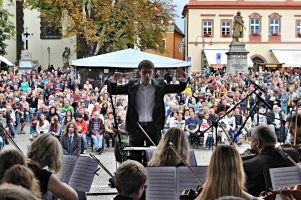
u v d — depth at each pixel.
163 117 9.70
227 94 28.55
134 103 9.61
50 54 62.75
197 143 20.64
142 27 45.94
